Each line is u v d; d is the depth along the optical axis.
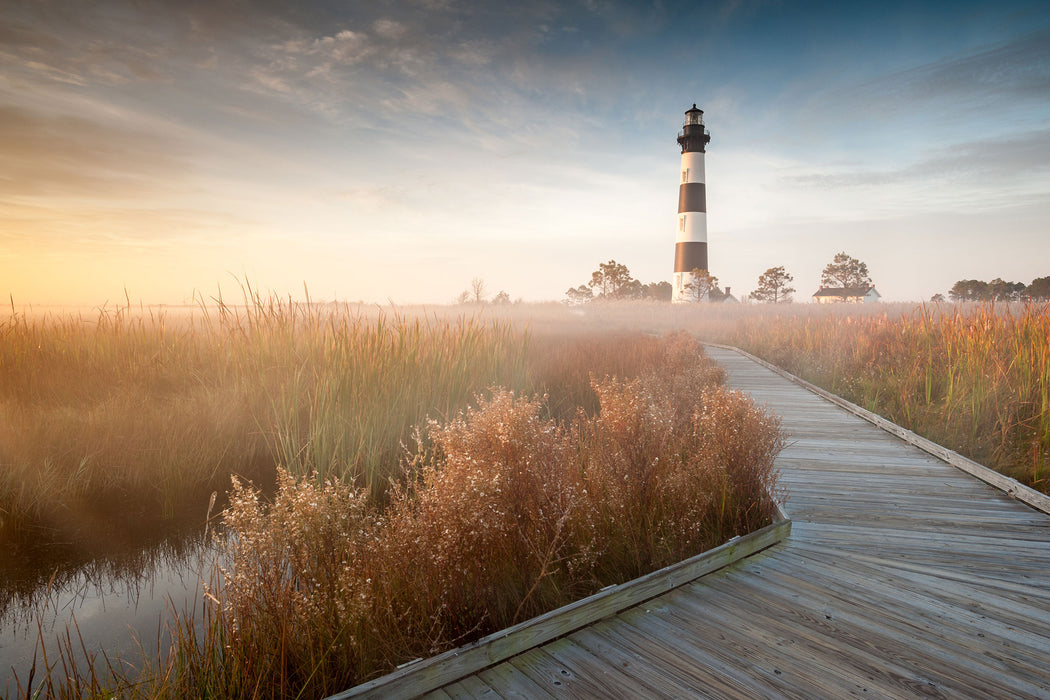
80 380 7.42
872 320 14.79
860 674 2.58
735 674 2.56
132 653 3.11
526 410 3.57
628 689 2.45
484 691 2.44
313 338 7.85
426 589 2.81
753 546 3.95
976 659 2.71
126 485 5.57
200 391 7.19
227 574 2.70
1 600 3.70
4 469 5.17
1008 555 3.94
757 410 4.80
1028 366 7.78
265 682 2.45
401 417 6.71
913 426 7.95
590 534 3.61
